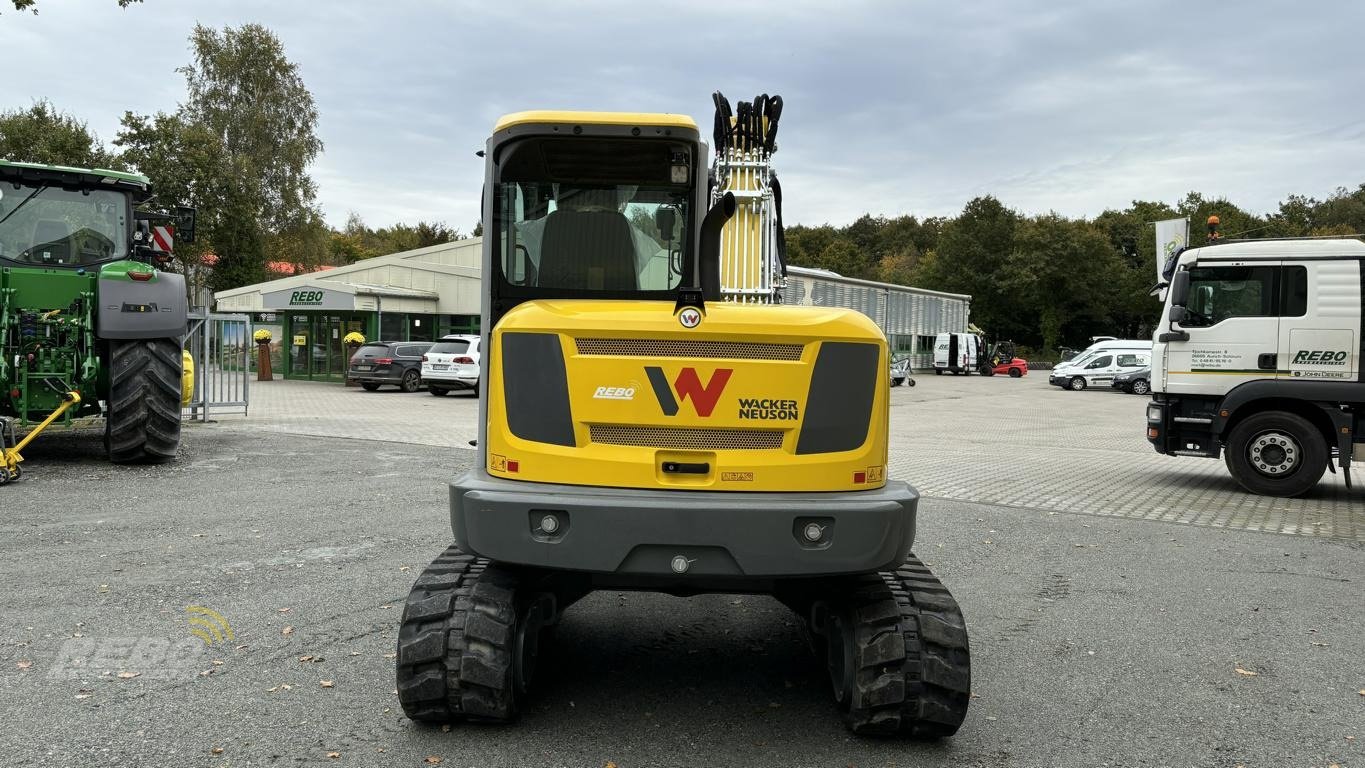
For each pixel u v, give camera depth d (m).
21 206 10.91
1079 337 76.81
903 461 13.98
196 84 47.22
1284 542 8.45
